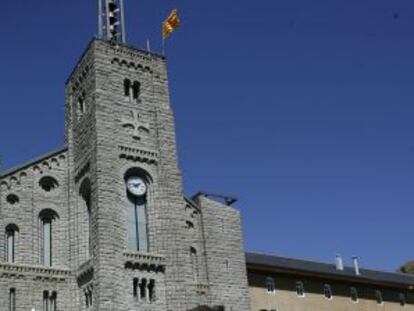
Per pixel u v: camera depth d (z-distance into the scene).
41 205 63.44
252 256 86.50
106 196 60.94
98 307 56.59
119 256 59.34
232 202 72.12
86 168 63.94
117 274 58.47
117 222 60.72
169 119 68.38
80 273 60.94
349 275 88.38
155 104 68.38
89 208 63.75
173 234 63.06
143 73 69.12
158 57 70.94
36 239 61.84
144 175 64.75
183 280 61.56
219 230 68.81
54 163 65.94
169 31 72.62
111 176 62.12
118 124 64.94
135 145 65.06
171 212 63.97
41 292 60.00
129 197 63.19
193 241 66.94
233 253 68.56
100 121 63.84
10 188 62.44
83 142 65.56
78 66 69.94
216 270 66.62
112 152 63.28
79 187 64.69
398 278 100.94
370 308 89.50
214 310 57.69
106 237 59.25
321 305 83.81
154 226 62.94
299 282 83.12
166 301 60.22
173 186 65.38
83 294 60.41
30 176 63.94
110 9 72.25
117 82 67.00
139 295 59.25
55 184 65.25
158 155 66.00
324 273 85.00
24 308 58.75
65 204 64.81
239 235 69.94
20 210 62.19
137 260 60.09
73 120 68.50
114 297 57.47
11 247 60.81
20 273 59.72
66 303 60.59
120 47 68.69
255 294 77.81
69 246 62.97
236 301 66.50
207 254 66.75
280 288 80.75
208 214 68.75
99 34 69.88
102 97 65.12
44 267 60.84
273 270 79.94
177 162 66.88
